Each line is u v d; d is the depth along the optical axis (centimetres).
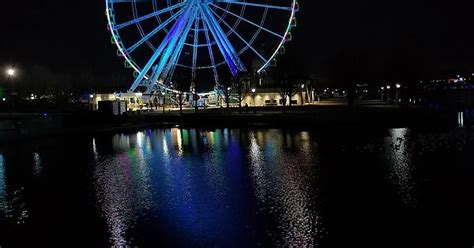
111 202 2559
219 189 2780
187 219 2180
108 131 6738
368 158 3675
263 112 8919
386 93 13950
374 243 1792
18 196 2769
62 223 2188
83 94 12800
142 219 2211
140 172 3469
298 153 4072
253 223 2073
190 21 7975
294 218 2127
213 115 8156
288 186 2777
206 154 4278
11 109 9538
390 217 2094
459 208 2200
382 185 2720
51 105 10350
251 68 11131
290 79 10344
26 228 2125
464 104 6619
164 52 8150
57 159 4181
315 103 13088
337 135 5250
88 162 3997
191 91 9994
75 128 6681
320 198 2461
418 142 4384
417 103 11069
